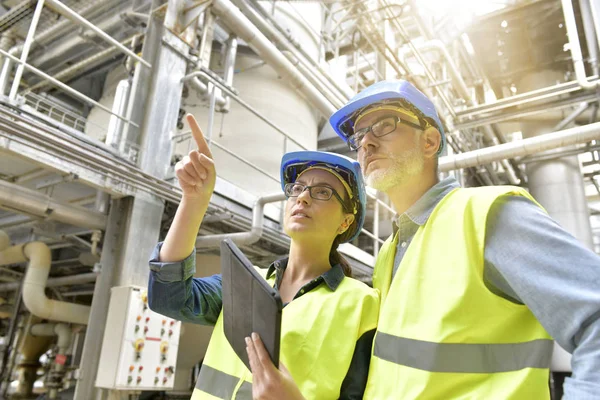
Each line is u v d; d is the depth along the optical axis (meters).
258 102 5.31
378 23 4.53
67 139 2.60
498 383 0.80
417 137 1.17
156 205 3.50
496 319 0.85
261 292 0.80
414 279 0.96
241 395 1.08
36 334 6.00
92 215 3.40
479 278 0.87
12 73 6.09
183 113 4.21
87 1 4.98
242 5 4.48
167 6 3.86
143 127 3.56
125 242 3.25
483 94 7.49
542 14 6.04
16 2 5.59
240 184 4.82
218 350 1.26
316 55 6.12
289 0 4.68
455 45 5.96
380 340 1.00
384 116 1.18
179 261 1.26
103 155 2.82
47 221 4.52
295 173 1.49
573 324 0.70
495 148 4.09
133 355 2.94
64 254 6.26
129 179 3.04
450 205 1.00
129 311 2.97
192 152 1.18
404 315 0.94
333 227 1.35
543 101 5.21
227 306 0.97
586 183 9.14
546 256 0.78
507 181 8.05
